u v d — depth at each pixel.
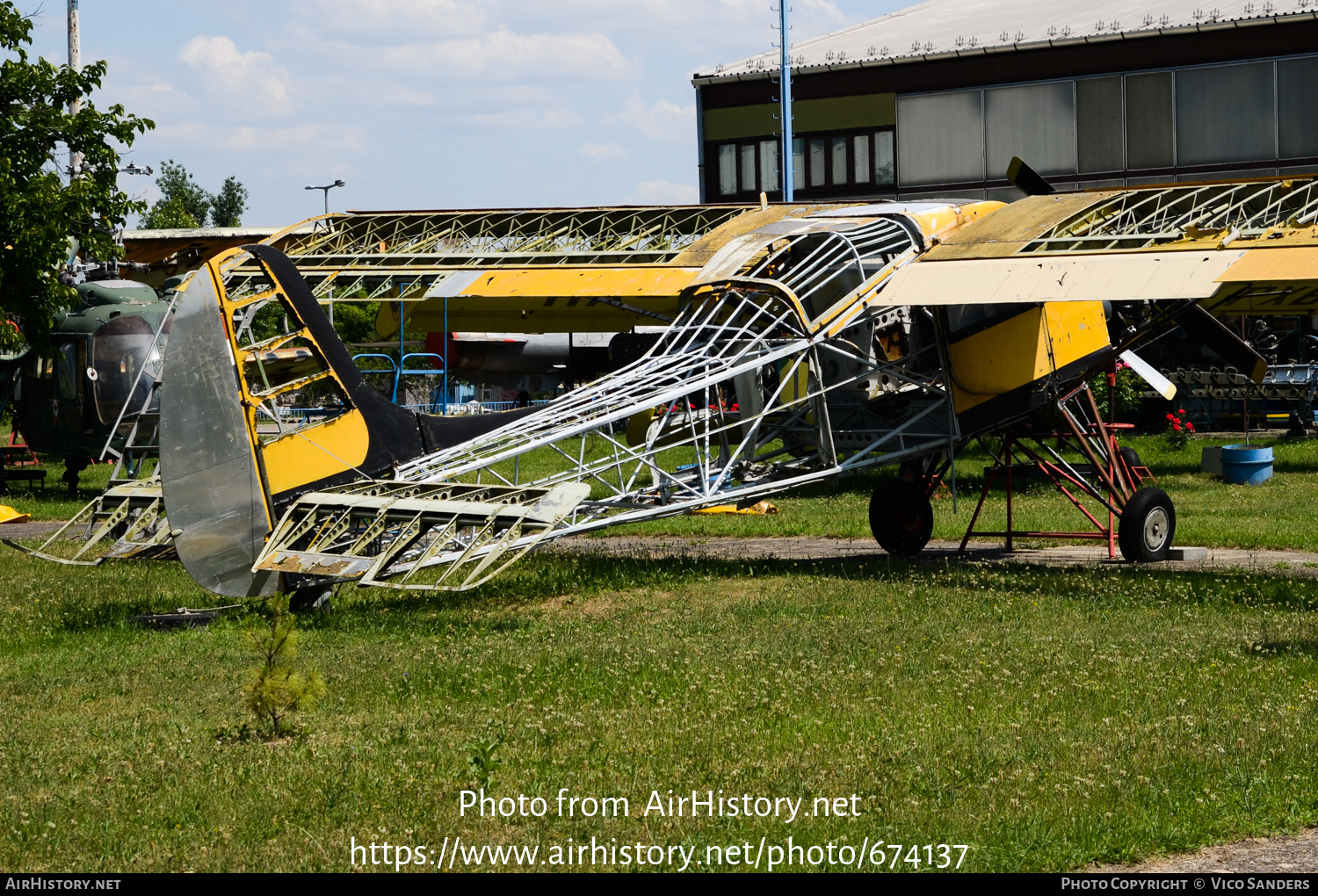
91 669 10.94
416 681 10.19
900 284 17.20
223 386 12.70
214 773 7.84
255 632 9.55
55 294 24.89
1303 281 13.92
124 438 26.09
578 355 47.59
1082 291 15.51
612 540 20.81
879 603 13.68
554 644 11.62
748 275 18.16
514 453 14.41
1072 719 8.88
